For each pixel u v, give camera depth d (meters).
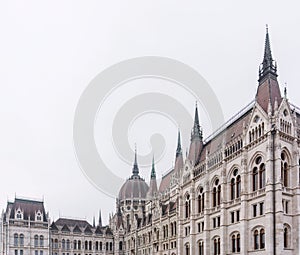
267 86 82.69
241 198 79.44
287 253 69.31
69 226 176.88
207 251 91.62
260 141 76.50
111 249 180.25
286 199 71.69
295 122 76.88
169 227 121.44
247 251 76.44
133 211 179.12
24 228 158.50
